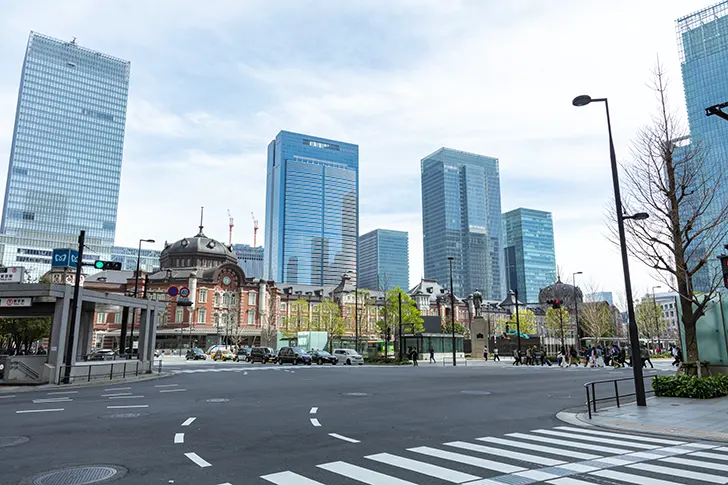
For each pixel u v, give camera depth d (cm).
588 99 1653
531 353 4862
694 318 1778
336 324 8612
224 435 1019
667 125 1830
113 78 19325
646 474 709
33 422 1183
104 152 18662
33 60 17650
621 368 3859
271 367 4050
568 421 1226
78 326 2553
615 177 1578
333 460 801
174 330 8331
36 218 16962
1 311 2633
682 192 1809
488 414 1345
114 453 850
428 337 5897
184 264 9619
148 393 1888
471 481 675
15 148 16925
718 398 1593
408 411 1397
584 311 6725
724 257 1243
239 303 9069
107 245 18175
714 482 668
